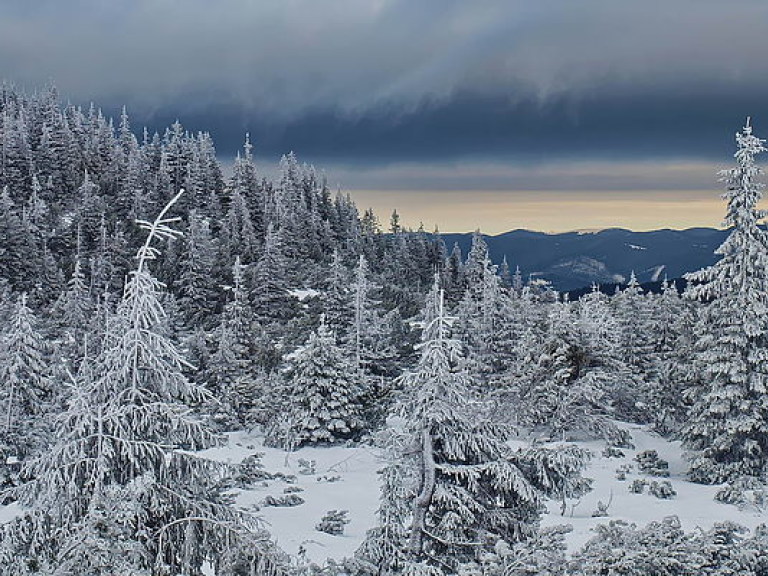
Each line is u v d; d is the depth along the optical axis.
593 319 50.78
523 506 13.38
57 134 122.81
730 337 31.19
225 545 9.61
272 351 65.06
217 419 44.47
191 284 81.38
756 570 11.48
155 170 128.62
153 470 9.63
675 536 12.09
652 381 47.72
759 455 31.09
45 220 98.19
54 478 9.12
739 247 32.25
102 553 8.42
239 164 121.31
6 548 8.92
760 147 32.03
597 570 11.15
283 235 106.25
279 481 31.98
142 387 9.82
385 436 13.55
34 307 75.06
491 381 48.44
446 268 115.62
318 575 11.77
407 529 13.25
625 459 36.06
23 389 29.02
